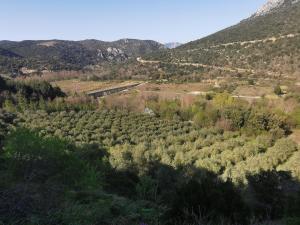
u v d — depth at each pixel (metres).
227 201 14.71
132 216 10.66
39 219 8.55
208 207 13.77
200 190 14.38
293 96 74.56
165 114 70.88
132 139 51.97
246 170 30.47
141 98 79.94
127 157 32.47
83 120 63.22
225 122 60.28
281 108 66.12
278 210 17.91
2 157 15.84
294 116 60.88
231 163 38.12
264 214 17.16
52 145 16.67
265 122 58.41
